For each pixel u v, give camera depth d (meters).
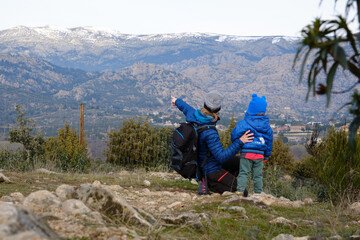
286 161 13.23
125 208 2.73
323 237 2.67
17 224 1.32
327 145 5.48
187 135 5.29
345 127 5.20
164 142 13.17
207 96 5.43
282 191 6.84
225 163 5.99
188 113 5.57
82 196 2.81
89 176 7.27
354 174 4.85
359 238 2.57
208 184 5.59
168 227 2.95
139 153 12.73
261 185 5.67
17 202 3.06
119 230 2.23
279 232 3.05
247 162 5.52
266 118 5.55
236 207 3.73
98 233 2.09
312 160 5.75
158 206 4.12
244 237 2.81
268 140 5.57
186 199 4.85
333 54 1.21
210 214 3.53
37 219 1.65
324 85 1.27
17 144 10.73
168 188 6.43
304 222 3.45
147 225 2.62
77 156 10.35
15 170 7.95
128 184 6.49
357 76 1.23
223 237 2.77
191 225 2.94
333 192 4.89
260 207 4.00
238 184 5.46
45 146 10.91
